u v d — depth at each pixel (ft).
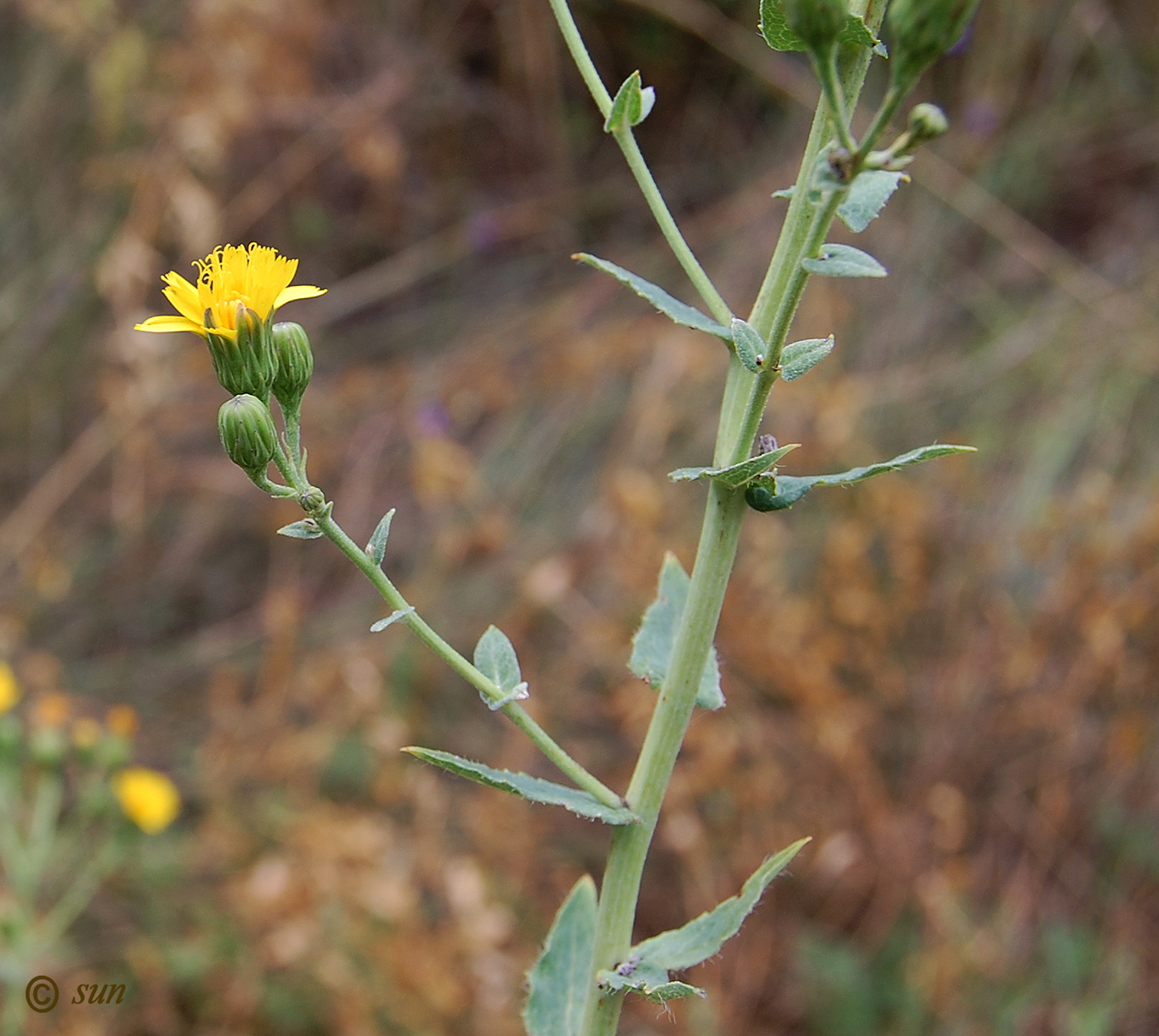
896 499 15.62
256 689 17.40
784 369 5.11
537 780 5.75
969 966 13.38
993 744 14.99
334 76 21.20
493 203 22.29
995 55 20.85
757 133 22.52
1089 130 21.03
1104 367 18.53
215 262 5.64
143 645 18.40
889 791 15.08
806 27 4.46
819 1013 13.43
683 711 5.81
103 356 19.71
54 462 19.85
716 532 5.69
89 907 13.92
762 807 14.14
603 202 22.21
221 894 13.94
